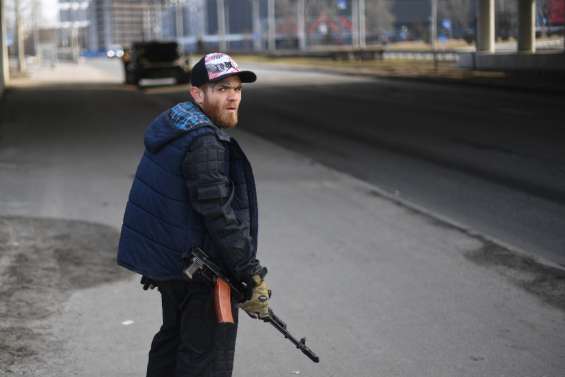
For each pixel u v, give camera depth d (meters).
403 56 162.50
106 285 15.12
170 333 8.41
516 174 27.67
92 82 116.12
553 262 16.69
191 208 7.80
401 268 16.20
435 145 35.69
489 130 40.25
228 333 8.07
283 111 57.31
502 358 11.55
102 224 20.23
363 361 11.48
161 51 98.31
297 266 16.47
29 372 11.04
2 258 16.66
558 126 40.59
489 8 102.25
